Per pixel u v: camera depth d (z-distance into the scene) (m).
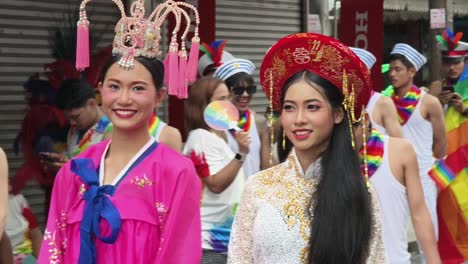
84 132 4.98
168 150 3.12
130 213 2.97
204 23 7.35
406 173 3.88
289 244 2.83
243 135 4.64
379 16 8.99
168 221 3.00
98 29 7.35
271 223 2.85
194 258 3.06
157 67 3.08
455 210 5.92
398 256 3.91
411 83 6.85
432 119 6.71
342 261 2.78
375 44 9.01
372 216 2.88
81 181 3.04
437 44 10.87
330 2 11.51
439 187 5.96
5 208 3.37
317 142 2.88
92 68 5.36
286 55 2.93
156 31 3.08
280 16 10.06
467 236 5.89
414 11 14.35
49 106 5.20
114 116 3.04
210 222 4.54
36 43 7.05
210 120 4.59
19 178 5.17
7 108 6.84
